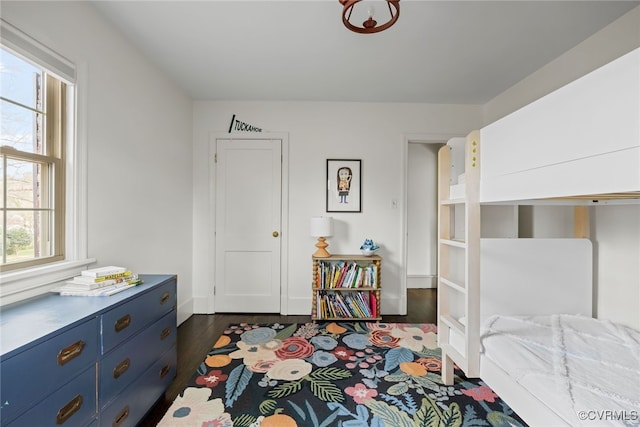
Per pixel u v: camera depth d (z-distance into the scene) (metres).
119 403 1.35
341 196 3.40
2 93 1.34
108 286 1.53
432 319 3.21
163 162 2.70
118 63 2.06
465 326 1.61
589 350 1.46
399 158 3.42
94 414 1.20
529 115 1.18
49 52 1.50
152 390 1.62
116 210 2.03
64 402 1.06
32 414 0.95
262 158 3.39
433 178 4.66
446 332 1.97
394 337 2.69
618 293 1.95
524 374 1.23
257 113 3.38
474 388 1.89
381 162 3.42
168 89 2.79
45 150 1.55
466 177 1.57
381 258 3.14
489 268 2.00
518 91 2.89
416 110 3.42
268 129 3.38
